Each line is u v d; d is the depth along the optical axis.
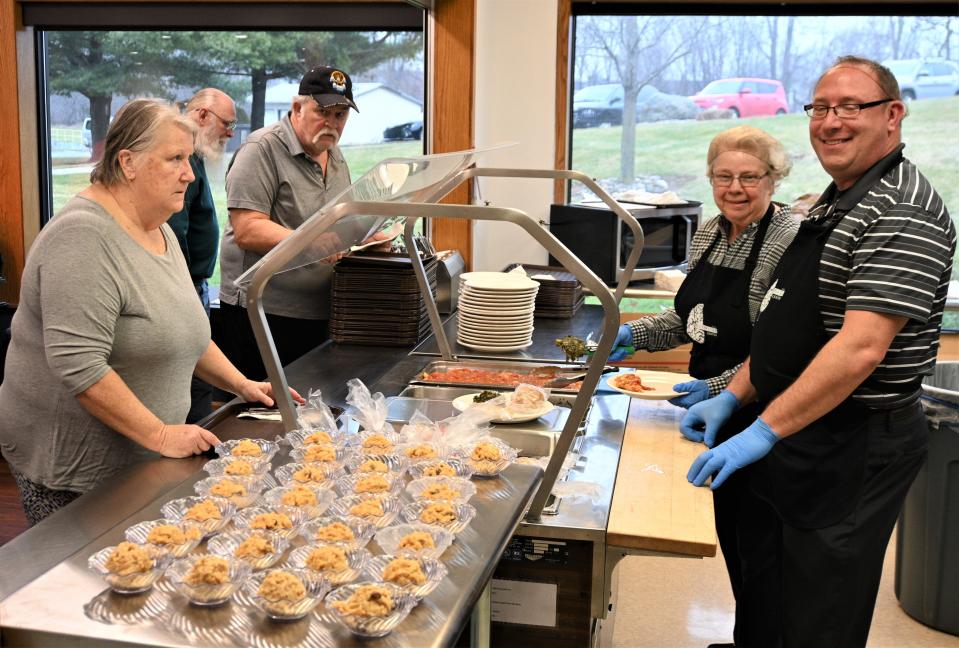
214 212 3.62
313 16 4.36
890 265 1.96
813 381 2.02
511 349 3.12
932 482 3.12
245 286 1.98
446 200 4.57
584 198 5.25
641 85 5.14
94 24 3.43
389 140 4.62
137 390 2.04
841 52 4.99
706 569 3.62
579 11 5.04
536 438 2.27
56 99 3.20
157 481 1.83
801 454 2.15
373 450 1.94
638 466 2.17
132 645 1.20
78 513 1.67
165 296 2.03
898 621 3.26
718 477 2.04
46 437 1.98
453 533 1.56
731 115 5.12
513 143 3.05
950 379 3.52
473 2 4.29
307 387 2.66
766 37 5.02
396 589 1.30
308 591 1.31
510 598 1.90
